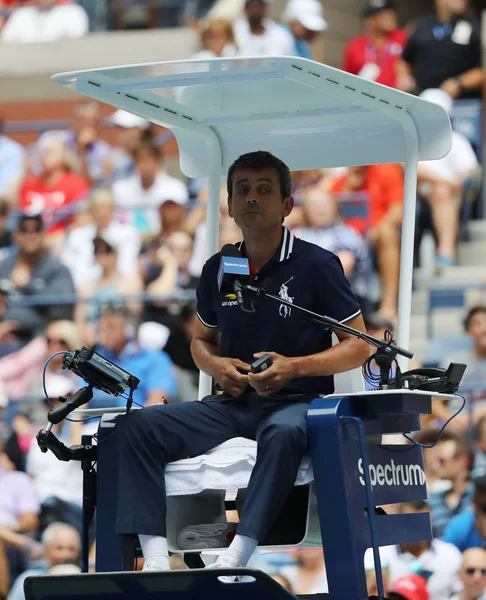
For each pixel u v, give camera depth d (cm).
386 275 2650
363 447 1120
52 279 2659
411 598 1919
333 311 1213
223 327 1241
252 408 1200
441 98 2803
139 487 1150
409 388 1196
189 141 1470
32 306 2612
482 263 2744
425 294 2652
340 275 1220
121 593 1073
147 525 1139
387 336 1194
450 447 2086
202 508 1248
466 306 2609
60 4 3722
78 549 2197
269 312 1215
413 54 2842
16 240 2678
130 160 2842
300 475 1124
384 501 1188
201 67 1188
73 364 1168
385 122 1376
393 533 1202
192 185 2864
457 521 2006
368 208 2586
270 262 1220
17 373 2534
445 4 2833
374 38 2925
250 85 1306
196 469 1160
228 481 1152
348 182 2680
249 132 1435
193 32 3606
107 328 2478
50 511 2264
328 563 1100
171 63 1179
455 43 2808
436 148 1356
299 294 1216
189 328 2497
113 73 1218
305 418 1127
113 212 2744
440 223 2708
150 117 1372
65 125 3306
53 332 2505
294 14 3122
